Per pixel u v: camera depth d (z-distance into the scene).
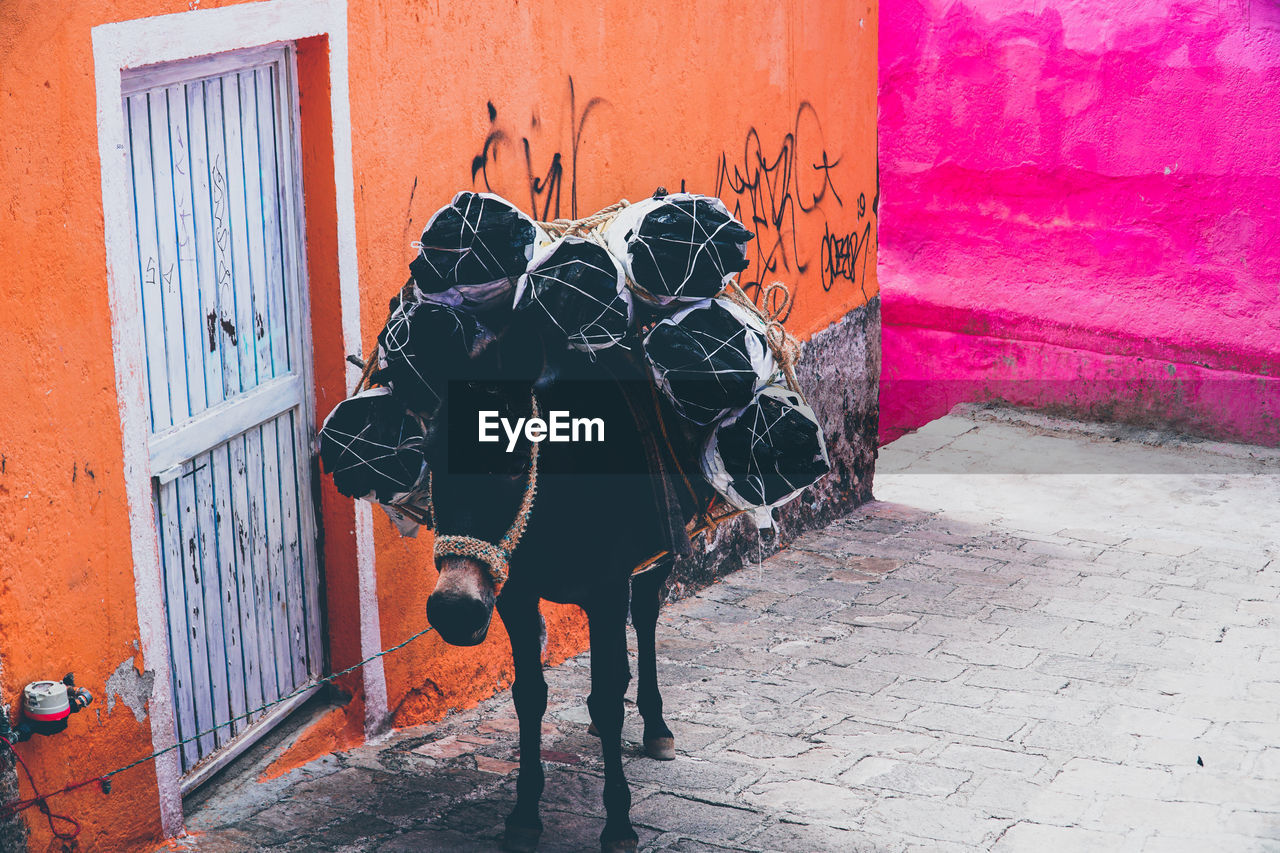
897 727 5.34
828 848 4.32
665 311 4.06
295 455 4.81
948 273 11.01
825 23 7.88
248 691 4.63
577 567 4.01
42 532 3.66
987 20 10.42
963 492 9.02
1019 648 6.24
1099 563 7.54
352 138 4.72
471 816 4.49
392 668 5.14
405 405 3.70
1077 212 10.36
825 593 7.01
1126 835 4.45
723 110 6.94
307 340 4.81
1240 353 9.87
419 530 5.21
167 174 4.08
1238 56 9.55
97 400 3.79
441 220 3.74
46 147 3.57
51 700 3.59
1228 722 5.41
